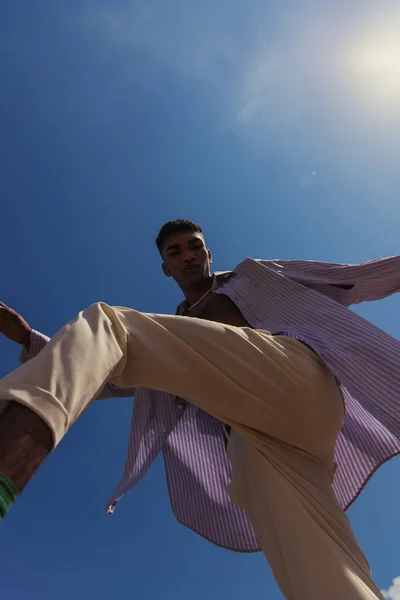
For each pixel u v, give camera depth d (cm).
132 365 207
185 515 337
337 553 212
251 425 248
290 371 234
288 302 293
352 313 265
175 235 352
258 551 321
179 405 344
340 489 313
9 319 299
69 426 150
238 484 283
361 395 231
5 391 143
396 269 288
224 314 323
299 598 210
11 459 128
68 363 162
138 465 321
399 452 297
